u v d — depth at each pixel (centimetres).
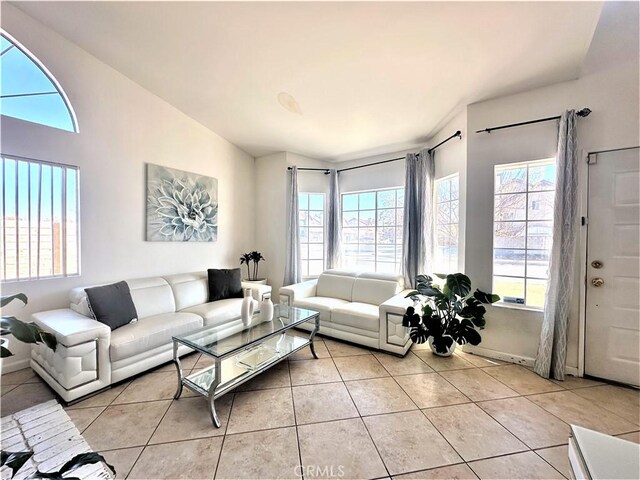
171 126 350
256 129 384
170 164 350
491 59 220
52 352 209
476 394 213
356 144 400
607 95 223
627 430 175
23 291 244
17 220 242
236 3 198
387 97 282
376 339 293
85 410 192
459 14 183
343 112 318
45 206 256
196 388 193
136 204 318
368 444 163
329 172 458
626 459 102
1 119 232
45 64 251
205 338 216
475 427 177
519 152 256
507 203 266
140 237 322
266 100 317
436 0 174
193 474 143
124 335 228
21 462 91
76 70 269
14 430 172
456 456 155
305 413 191
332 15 195
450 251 335
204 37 236
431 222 354
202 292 347
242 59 255
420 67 234
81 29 249
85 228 278
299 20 204
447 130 326
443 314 282
